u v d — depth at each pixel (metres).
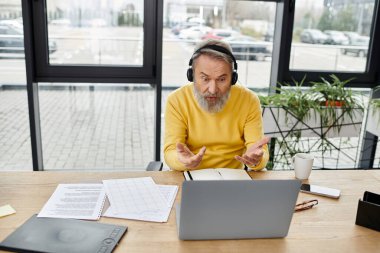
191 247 1.02
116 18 2.56
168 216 1.17
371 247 1.05
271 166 2.74
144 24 2.57
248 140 1.70
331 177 1.54
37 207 1.19
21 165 2.93
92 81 2.64
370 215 1.14
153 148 3.15
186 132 1.73
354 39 2.86
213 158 1.71
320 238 1.08
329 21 2.76
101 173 1.48
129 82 2.68
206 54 1.51
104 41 2.60
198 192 0.95
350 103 2.62
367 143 2.95
